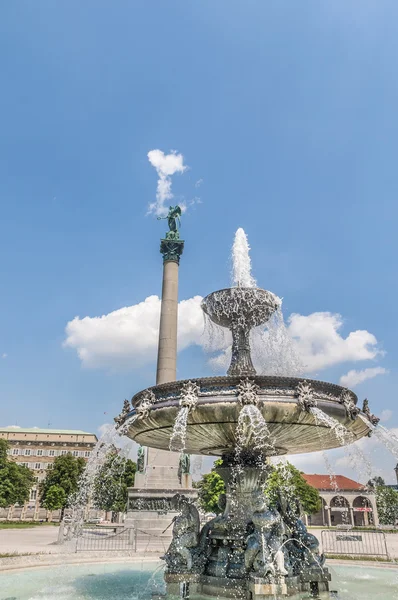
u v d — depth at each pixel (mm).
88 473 12289
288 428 7695
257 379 7406
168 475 29156
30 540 27812
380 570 13141
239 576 8094
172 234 39625
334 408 7582
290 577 8094
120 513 52281
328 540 23047
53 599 8664
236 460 9180
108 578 11375
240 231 11797
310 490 54375
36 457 99438
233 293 10359
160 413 7797
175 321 36688
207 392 7520
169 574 8609
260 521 8164
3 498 61156
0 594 9195
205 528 9336
